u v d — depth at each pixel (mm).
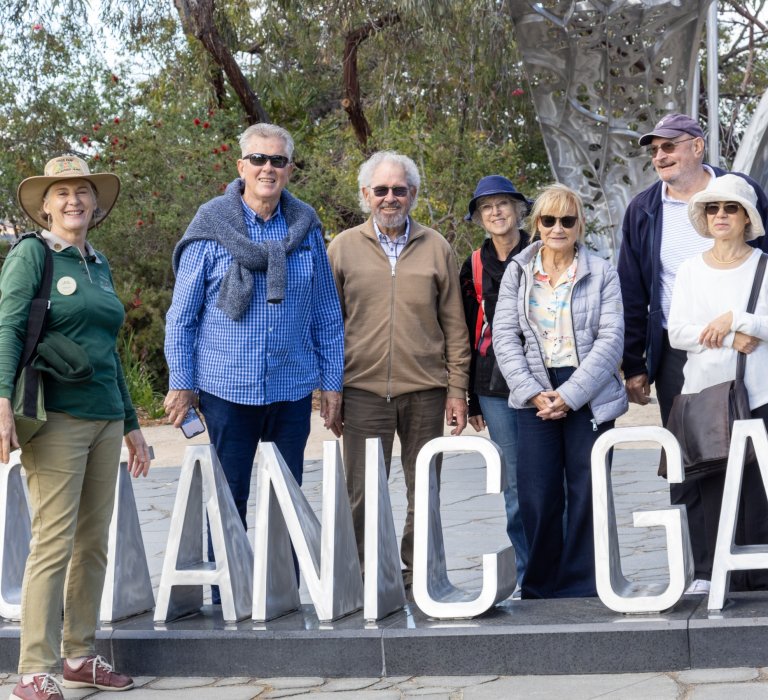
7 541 4707
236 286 4605
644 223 5055
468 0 15602
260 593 4316
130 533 4645
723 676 3730
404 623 4172
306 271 4777
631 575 5438
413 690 3854
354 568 4457
